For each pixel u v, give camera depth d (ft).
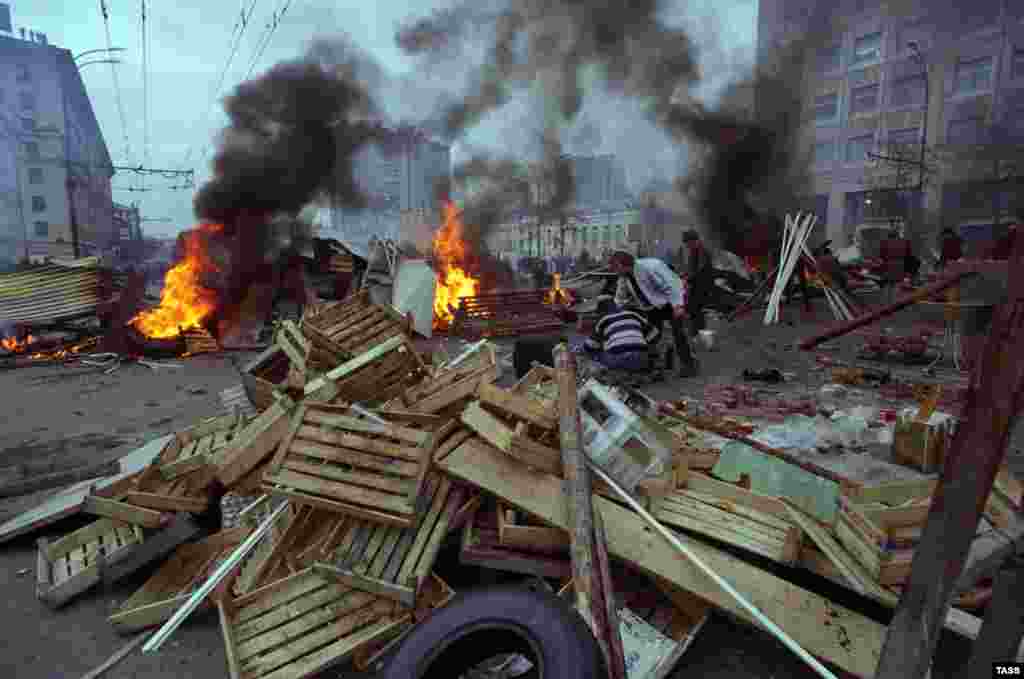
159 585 9.87
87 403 23.36
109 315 35.65
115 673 8.25
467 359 14.84
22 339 35.12
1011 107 96.48
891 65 108.37
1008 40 95.96
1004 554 7.36
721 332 35.53
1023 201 87.86
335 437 9.82
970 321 22.70
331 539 9.31
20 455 17.43
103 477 13.51
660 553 8.56
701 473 10.53
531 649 6.41
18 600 10.03
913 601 4.94
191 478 11.18
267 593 8.94
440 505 9.44
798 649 7.06
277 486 9.58
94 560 10.29
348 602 8.61
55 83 131.95
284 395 11.72
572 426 9.60
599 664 6.16
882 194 109.09
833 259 41.68
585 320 36.83
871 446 15.02
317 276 43.52
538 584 8.87
